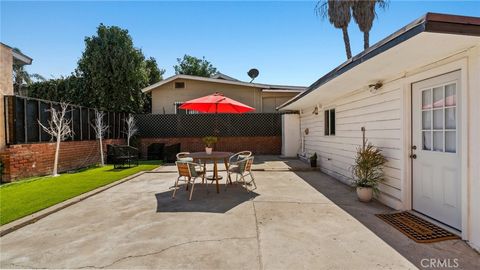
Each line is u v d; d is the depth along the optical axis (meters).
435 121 3.67
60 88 15.84
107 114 10.65
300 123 11.90
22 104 6.81
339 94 6.75
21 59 8.23
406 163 4.19
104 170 8.48
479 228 2.87
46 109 7.62
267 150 12.90
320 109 8.73
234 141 12.84
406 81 4.14
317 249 2.89
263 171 8.41
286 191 5.68
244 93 14.55
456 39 2.65
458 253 2.77
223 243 3.06
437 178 3.63
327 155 8.04
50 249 2.96
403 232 3.33
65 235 3.35
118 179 6.87
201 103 6.32
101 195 5.39
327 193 5.49
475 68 2.90
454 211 3.35
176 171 8.37
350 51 12.84
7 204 4.52
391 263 2.58
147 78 17.52
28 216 3.91
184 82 14.40
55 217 4.03
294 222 3.74
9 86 6.91
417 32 2.40
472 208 2.97
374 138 5.19
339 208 4.41
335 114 7.37
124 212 4.27
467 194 3.04
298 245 2.99
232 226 3.61
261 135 12.88
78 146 8.91
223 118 12.75
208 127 12.71
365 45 12.11
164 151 10.57
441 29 2.30
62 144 8.10
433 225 3.53
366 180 4.81
